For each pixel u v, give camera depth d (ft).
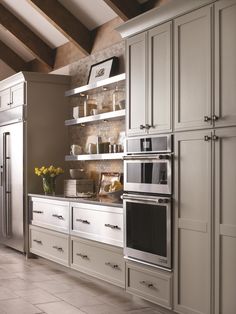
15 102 20.58
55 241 17.49
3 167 21.18
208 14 10.71
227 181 10.16
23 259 19.38
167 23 12.05
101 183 18.11
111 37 18.10
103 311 12.64
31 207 19.38
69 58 21.02
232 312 10.01
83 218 15.71
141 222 12.69
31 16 20.72
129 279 13.35
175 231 11.59
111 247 14.20
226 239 10.18
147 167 12.53
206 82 10.76
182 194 11.41
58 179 20.33
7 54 24.75
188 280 11.23
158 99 12.34
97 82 17.28
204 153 10.78
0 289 14.78
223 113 10.29
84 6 18.20
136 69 13.24
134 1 16.28
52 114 20.29
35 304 13.23
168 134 11.85
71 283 15.57
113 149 16.76
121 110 15.99
